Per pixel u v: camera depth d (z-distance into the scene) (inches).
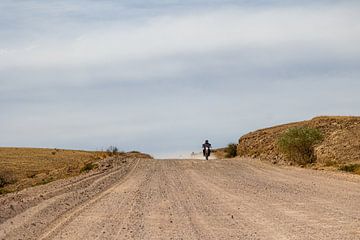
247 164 2001.7
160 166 1946.4
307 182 1259.8
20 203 861.2
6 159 2797.7
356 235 594.6
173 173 1630.2
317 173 1509.6
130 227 669.3
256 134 3002.0
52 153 3339.1
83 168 1919.3
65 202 913.5
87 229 651.5
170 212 799.1
